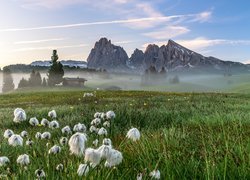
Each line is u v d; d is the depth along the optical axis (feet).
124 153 21.26
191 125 42.68
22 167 18.35
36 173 15.93
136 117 49.21
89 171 14.06
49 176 15.72
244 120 42.42
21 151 25.63
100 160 13.41
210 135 28.04
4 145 27.02
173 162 18.58
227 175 16.38
